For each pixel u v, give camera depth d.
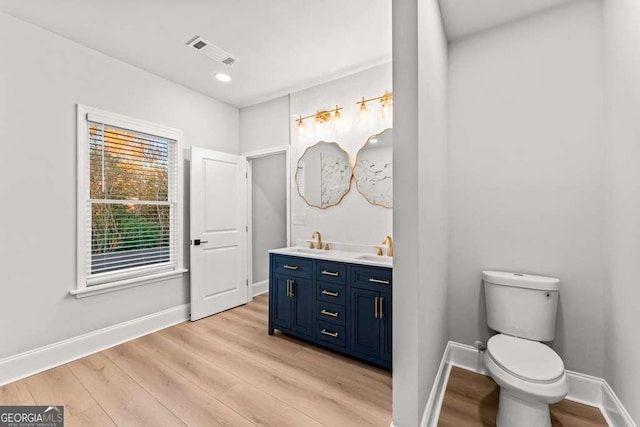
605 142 1.69
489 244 2.08
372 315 2.17
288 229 3.33
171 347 2.51
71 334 2.31
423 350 1.44
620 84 1.49
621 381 1.50
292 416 1.64
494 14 1.91
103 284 2.50
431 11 1.61
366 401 1.78
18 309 2.06
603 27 1.70
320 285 2.47
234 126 3.75
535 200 1.92
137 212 2.81
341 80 2.93
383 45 2.41
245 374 2.08
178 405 1.74
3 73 1.99
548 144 1.88
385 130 2.64
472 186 2.14
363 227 2.78
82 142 2.38
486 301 1.99
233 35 2.27
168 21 2.10
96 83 2.47
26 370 2.06
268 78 2.96
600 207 1.73
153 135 2.89
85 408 1.71
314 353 2.41
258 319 3.20
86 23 2.12
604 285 1.70
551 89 1.86
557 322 1.85
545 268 1.89
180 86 3.12
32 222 2.12
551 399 1.31
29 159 2.11
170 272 2.98
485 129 2.08
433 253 1.66
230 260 3.53
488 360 1.57
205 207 3.25
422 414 1.42
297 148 3.26
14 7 1.94
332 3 1.92
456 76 2.20
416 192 1.33
